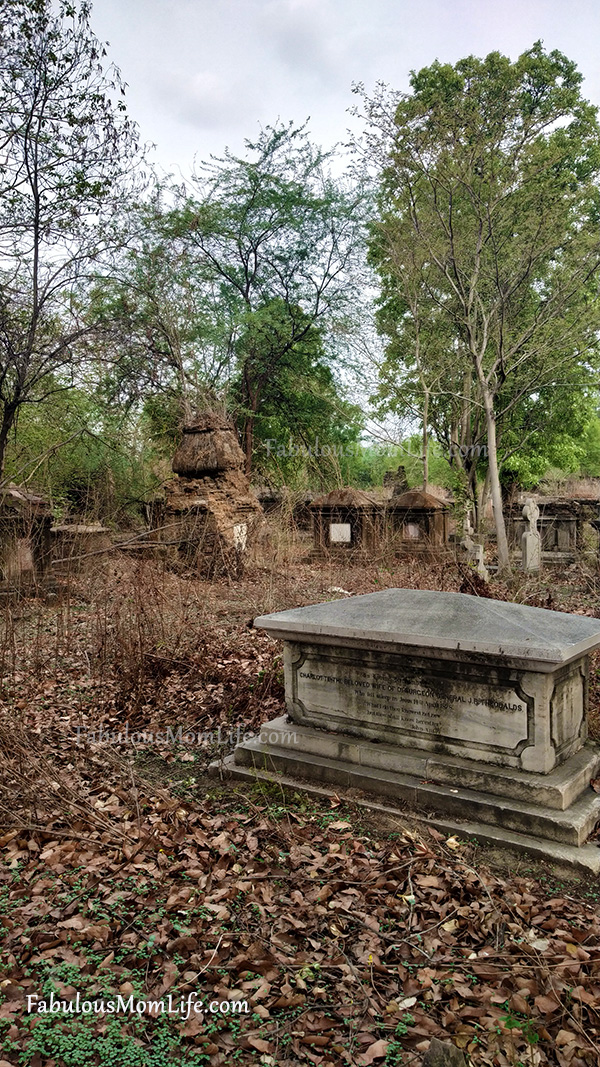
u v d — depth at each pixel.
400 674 4.52
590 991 2.69
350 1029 2.58
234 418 25.02
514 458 24.91
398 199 19.67
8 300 12.39
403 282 20.55
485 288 19.70
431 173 17.48
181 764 5.37
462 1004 2.68
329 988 2.80
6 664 7.75
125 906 3.39
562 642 3.91
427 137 16.97
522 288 19.50
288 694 5.09
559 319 18.38
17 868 3.80
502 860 3.69
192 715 6.29
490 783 4.07
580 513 20.36
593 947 2.95
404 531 19.83
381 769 4.50
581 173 22.47
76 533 12.98
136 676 7.14
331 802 4.36
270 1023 2.62
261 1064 2.44
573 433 25.31
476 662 4.11
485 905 3.28
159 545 13.02
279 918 3.25
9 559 11.48
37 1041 2.53
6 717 5.98
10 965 2.95
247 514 17.25
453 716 4.32
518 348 19.78
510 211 18.28
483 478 26.92
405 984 2.78
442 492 37.81
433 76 22.70
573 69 21.34
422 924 3.18
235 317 22.28
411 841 3.88
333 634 4.59
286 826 4.12
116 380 20.14
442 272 19.61
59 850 3.94
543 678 3.96
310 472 26.41
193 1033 2.57
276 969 2.90
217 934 3.12
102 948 3.07
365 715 4.70
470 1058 2.40
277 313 23.56
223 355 23.05
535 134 17.72
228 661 7.54
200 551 14.29
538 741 4.02
